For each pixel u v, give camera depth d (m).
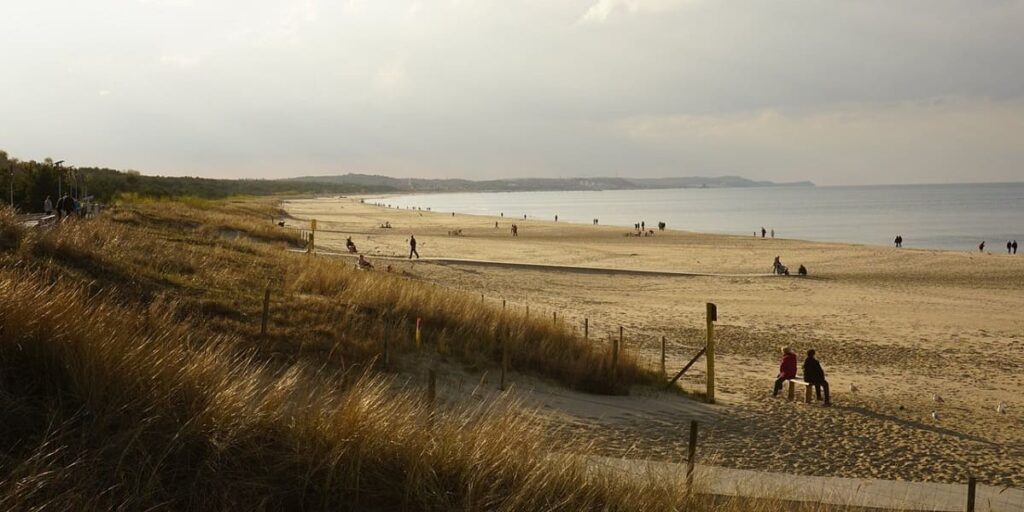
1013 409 18.33
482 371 14.52
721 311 34.09
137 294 12.89
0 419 4.95
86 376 5.39
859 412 16.84
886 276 49.09
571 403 14.00
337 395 8.33
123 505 4.49
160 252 17.38
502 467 6.03
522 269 45.88
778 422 14.99
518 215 180.38
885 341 28.00
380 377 12.39
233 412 5.53
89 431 5.06
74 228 16.23
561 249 65.50
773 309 35.09
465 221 116.62
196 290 14.44
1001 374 23.00
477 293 34.03
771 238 82.94
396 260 44.88
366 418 5.93
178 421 5.35
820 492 9.05
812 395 18.61
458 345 15.34
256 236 43.66
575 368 15.88
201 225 39.84
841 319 32.81
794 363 18.25
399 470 5.70
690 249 67.88
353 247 46.59
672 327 29.17
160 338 6.94
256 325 13.13
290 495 5.16
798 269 53.09
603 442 11.30
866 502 9.09
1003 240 95.06
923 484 10.66
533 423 9.54
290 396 6.72
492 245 67.19
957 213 168.38
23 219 15.59
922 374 22.72
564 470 6.26
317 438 5.62
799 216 163.88
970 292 41.97
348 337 13.61
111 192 75.06
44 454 4.72
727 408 16.11
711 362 16.77
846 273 50.88
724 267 53.94
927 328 30.97
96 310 7.23
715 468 9.88
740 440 13.01
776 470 11.08
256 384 6.48
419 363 13.91
